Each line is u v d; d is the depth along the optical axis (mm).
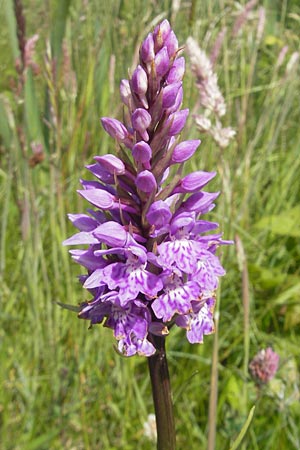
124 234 144
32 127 366
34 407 293
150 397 303
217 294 193
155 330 146
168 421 155
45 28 426
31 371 303
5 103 318
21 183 324
